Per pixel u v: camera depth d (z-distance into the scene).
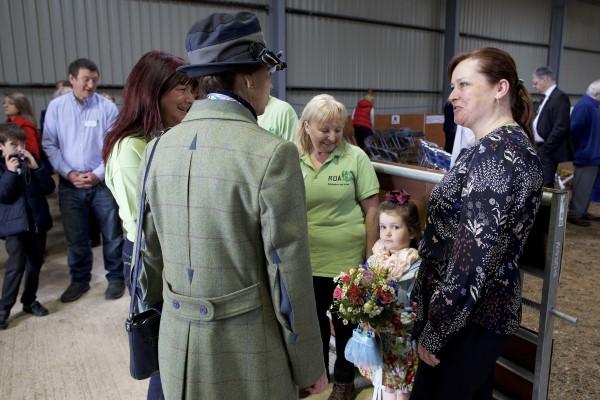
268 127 2.38
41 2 5.96
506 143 1.18
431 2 10.28
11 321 2.96
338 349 2.09
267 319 1.07
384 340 1.83
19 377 2.37
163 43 6.99
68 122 3.19
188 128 1.05
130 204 1.53
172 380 1.09
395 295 1.71
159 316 1.27
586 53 14.44
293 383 1.15
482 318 1.25
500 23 11.70
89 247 3.36
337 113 1.89
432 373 1.36
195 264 1.04
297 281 1.02
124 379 2.37
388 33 9.70
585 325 2.96
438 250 1.36
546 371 1.52
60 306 3.18
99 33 6.45
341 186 1.98
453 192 1.28
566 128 4.62
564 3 12.81
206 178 0.99
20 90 5.99
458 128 2.93
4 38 5.79
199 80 1.08
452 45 10.52
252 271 1.04
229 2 7.46
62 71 6.23
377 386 1.91
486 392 1.46
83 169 3.21
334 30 8.84
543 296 1.45
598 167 5.28
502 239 1.18
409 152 6.68
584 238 4.82
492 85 1.28
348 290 1.62
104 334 2.81
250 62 1.02
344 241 2.01
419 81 10.53
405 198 1.86
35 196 2.87
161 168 1.06
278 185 0.96
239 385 1.08
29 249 2.96
